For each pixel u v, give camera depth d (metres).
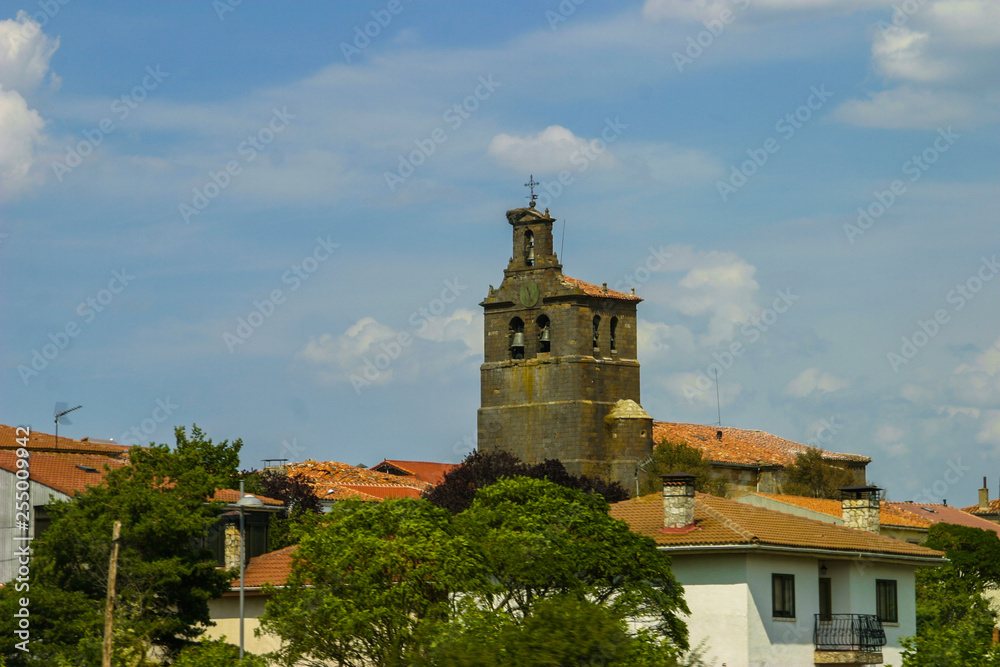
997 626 83.56
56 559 57.12
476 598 49.22
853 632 59.19
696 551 55.88
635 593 49.44
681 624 49.72
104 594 57.06
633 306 135.88
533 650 36.66
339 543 48.69
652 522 59.28
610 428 131.75
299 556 49.62
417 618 47.34
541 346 133.50
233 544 66.81
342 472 130.62
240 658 50.00
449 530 50.09
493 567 48.62
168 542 58.66
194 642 58.75
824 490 133.12
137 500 58.31
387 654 45.62
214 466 67.31
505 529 50.78
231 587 62.28
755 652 55.31
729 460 134.50
